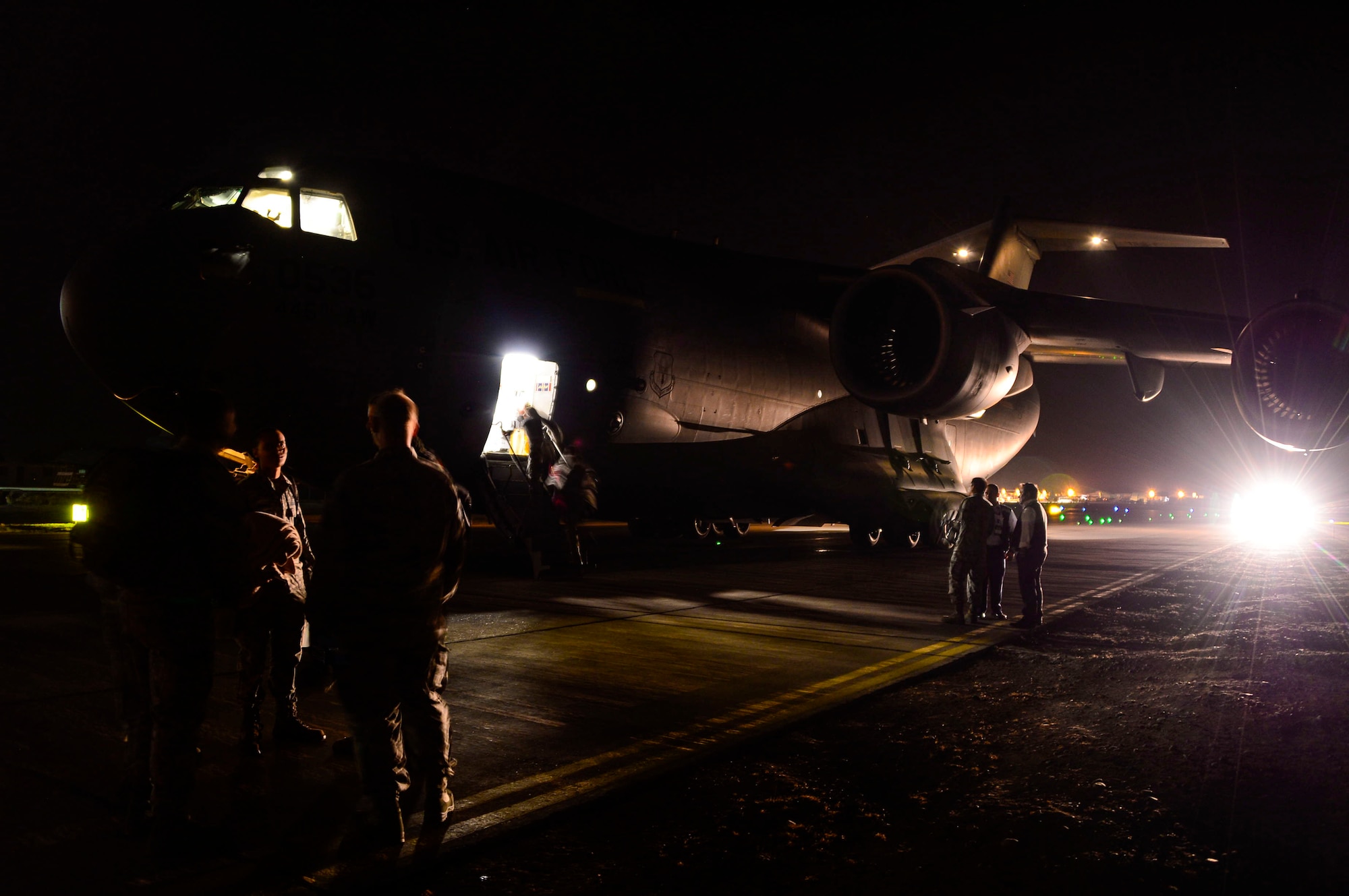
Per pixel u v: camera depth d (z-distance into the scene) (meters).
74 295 8.17
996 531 8.85
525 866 3.11
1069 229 17.73
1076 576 13.61
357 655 3.08
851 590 10.85
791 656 6.70
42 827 3.27
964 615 8.44
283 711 4.38
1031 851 3.31
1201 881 3.08
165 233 8.29
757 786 3.95
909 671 6.21
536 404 11.40
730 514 15.47
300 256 8.93
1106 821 3.61
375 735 3.12
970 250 18.03
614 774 3.95
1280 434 11.77
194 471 3.09
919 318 13.08
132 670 3.31
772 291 15.12
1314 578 13.46
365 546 3.06
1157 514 49.06
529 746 4.34
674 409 13.18
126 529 2.94
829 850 3.29
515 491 12.02
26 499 23.17
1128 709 5.40
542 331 10.87
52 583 10.11
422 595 3.13
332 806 3.55
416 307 9.72
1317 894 2.99
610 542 18.89
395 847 3.13
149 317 8.00
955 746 4.61
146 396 8.50
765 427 14.89
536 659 6.42
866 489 15.60
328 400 9.19
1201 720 5.16
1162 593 11.47
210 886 2.83
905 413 13.10
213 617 3.16
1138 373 13.76
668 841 3.34
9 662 5.93
